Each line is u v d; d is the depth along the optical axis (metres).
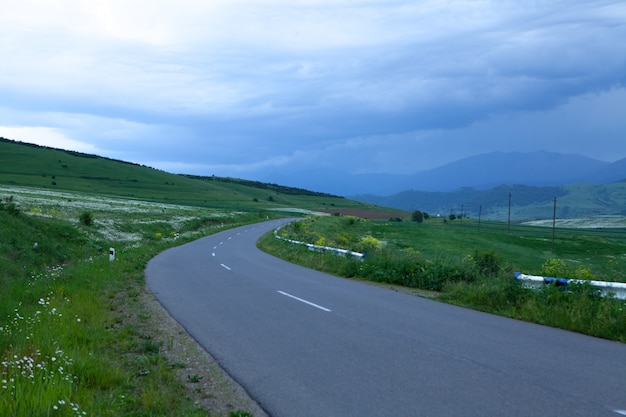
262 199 178.62
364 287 15.82
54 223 33.78
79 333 8.55
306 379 6.60
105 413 5.27
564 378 6.47
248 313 11.32
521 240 70.81
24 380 5.48
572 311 9.95
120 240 39.38
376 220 114.50
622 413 5.29
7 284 15.06
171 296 14.03
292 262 25.22
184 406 5.75
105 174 151.00
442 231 76.19
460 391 6.01
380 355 7.66
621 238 100.31
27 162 142.75
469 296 12.87
